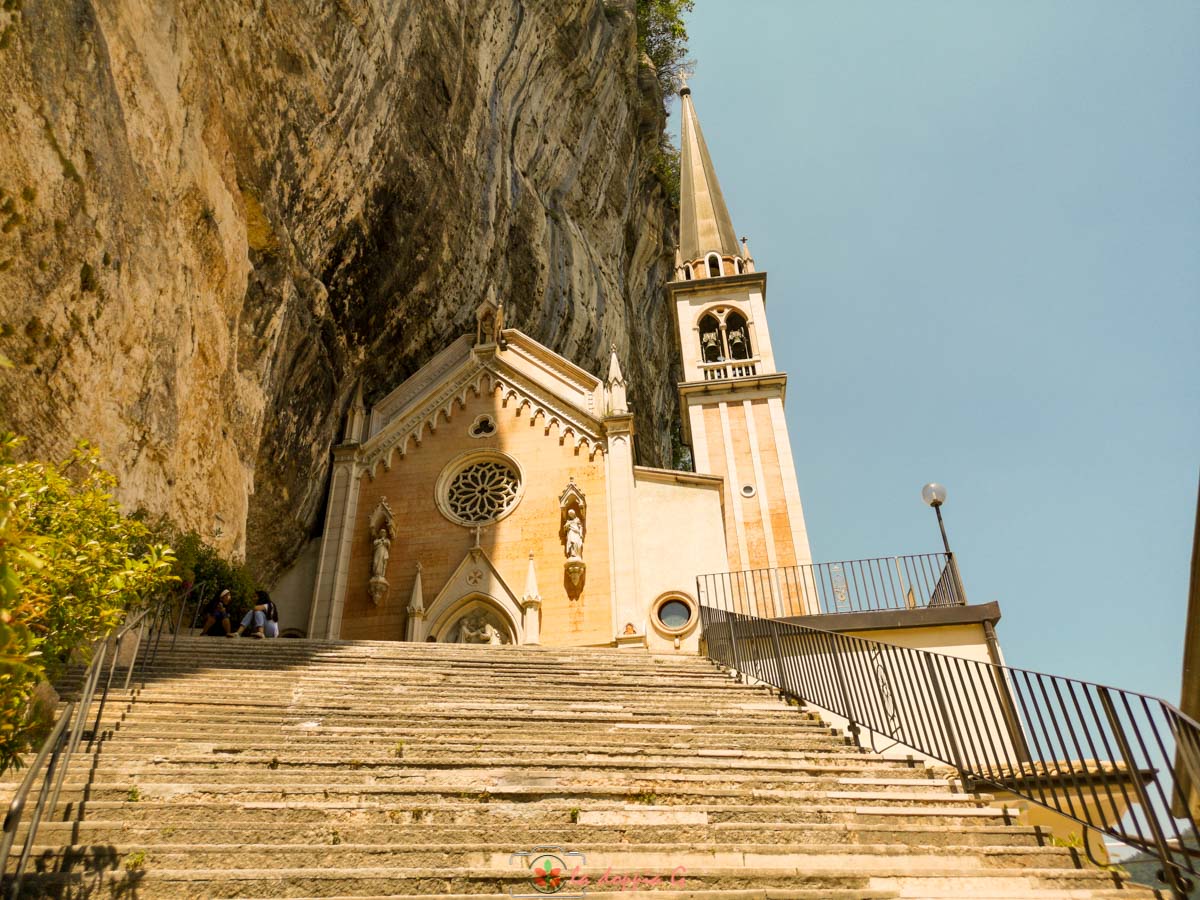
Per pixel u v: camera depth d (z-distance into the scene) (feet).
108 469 34.73
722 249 109.29
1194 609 20.88
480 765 22.30
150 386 37.93
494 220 83.97
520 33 91.50
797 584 71.41
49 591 16.31
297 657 35.68
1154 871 19.56
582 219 110.73
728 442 86.43
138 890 14.74
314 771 21.12
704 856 17.79
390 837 17.83
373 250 66.03
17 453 29.63
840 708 34.32
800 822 20.33
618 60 119.85
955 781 24.50
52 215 30.45
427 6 68.13
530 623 66.54
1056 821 26.78
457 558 71.67
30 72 29.17
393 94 63.10
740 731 28.37
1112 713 18.26
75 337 32.35
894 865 18.17
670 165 151.84
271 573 67.92
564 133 105.40
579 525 70.49
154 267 37.93
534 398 79.71
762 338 95.71
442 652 39.22
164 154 38.93
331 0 53.98
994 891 16.98
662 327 142.61
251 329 51.13
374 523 72.69
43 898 14.20
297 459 64.34
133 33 36.40
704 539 70.85
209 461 44.91
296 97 51.90
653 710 29.78
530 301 91.76
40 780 18.60
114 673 28.78
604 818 19.44
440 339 82.23
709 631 46.98
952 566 48.75
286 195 53.78
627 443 75.00
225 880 15.07
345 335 67.46
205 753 22.06
